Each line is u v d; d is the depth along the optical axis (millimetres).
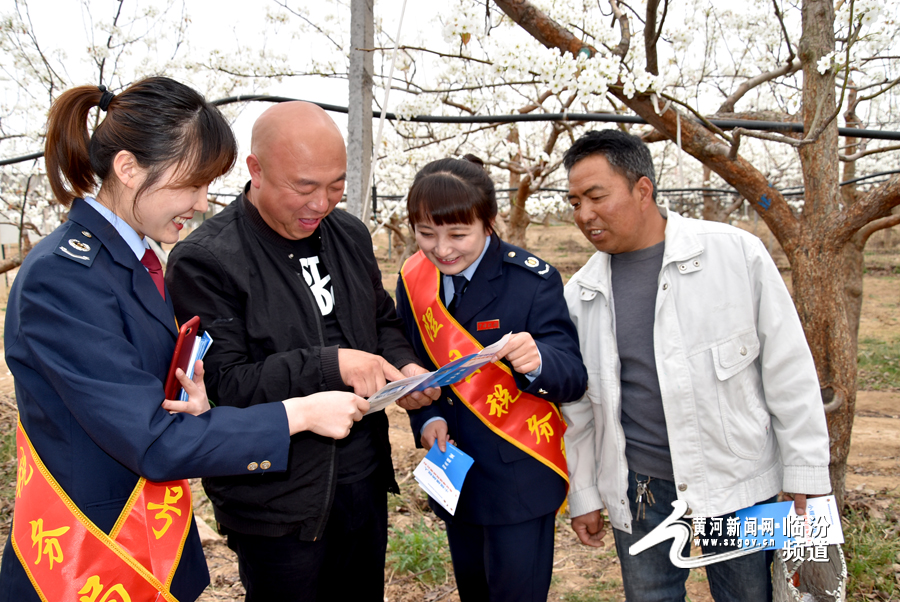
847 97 3492
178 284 1509
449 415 1866
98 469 1185
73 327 1075
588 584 2809
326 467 1573
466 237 1646
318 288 1691
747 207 14281
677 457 1692
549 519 1842
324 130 1417
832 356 2480
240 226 1590
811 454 1605
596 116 3010
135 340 1205
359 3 2562
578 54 2391
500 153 7625
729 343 1651
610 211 1632
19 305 1104
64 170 1181
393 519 3383
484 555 1893
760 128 2781
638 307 1777
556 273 1812
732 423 1668
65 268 1116
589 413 1921
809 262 2471
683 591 1925
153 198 1184
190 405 1199
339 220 1838
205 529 3232
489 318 1793
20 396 1182
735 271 1660
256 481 1532
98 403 1063
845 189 6000
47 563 1150
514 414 1794
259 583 1643
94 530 1165
